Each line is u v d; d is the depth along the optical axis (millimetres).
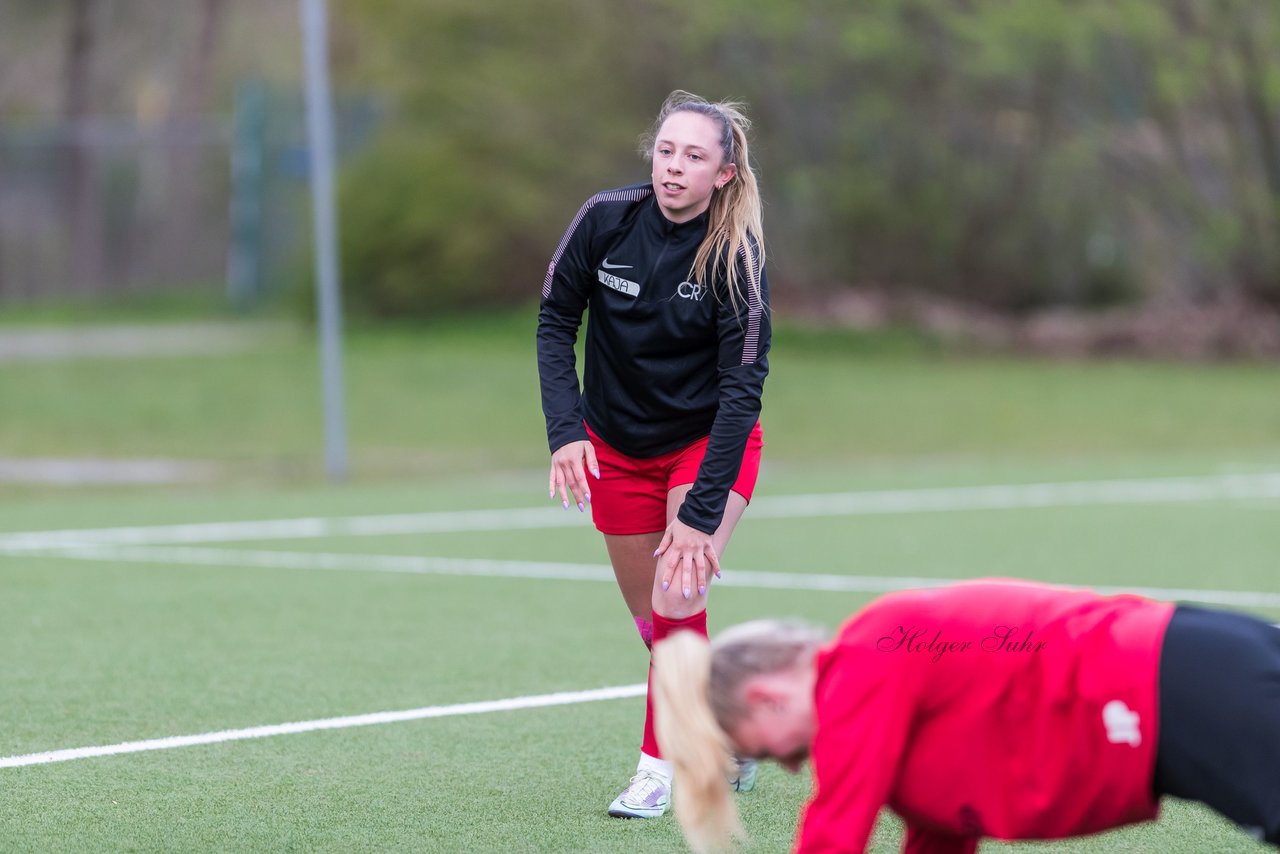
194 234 94562
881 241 75562
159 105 110562
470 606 20453
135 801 11531
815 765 7344
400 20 75500
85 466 43125
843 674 7309
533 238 76250
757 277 10969
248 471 42188
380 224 75500
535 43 74812
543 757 12906
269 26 109688
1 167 93688
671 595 11156
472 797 11711
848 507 31922
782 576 23062
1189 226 71875
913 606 7449
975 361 68250
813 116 73625
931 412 54031
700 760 7320
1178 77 66000
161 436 49656
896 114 71188
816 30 70438
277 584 22234
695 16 69750
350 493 35250
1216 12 66625
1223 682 7047
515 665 16688
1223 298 73750
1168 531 28125
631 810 11164
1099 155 70312
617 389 11477
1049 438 49375
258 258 86500
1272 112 68000
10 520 30000
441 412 54375
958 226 75125
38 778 12180
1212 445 47906
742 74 73125
